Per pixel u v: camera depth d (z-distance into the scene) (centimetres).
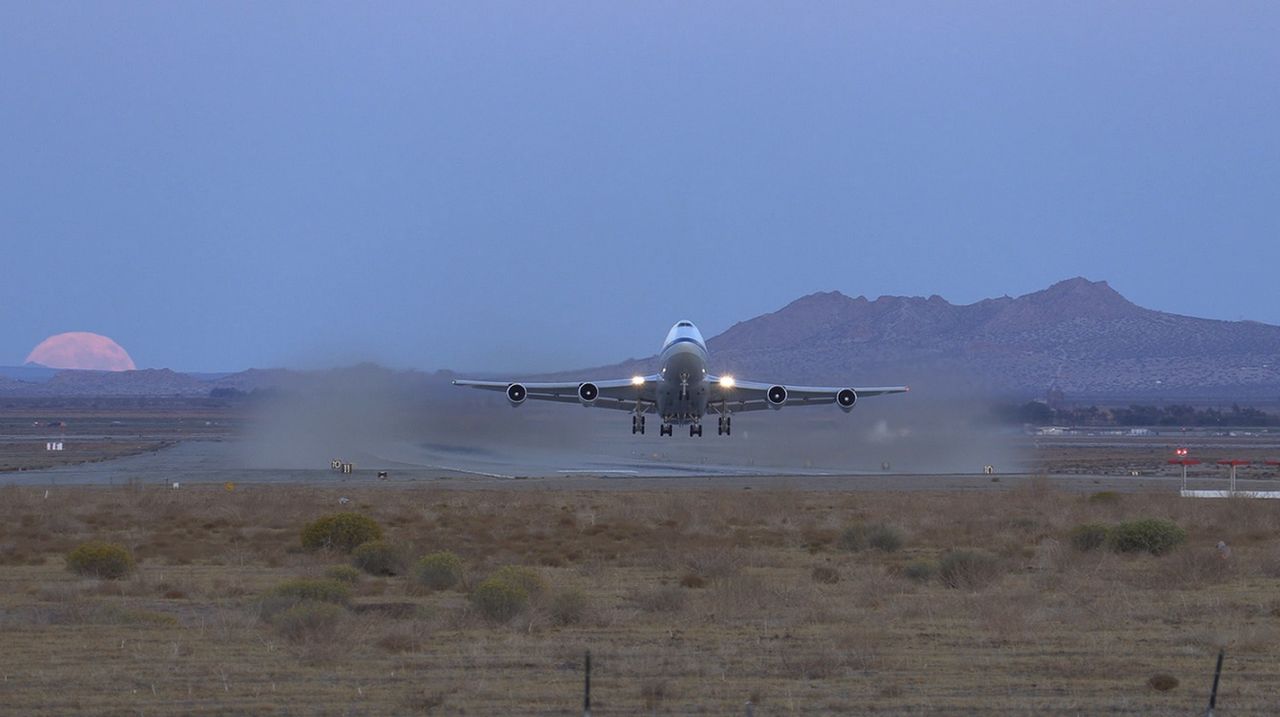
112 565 12988
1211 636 9144
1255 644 8969
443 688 7462
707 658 8388
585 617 9988
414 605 10944
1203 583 12425
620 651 8625
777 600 11000
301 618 9031
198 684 7575
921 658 8438
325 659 8244
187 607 10844
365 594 11869
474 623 9775
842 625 9800
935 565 13250
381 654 8475
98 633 9262
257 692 7381
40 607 10538
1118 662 8350
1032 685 7669
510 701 7188
